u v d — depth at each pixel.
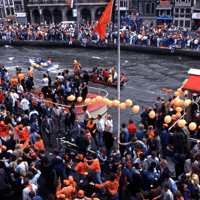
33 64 23.70
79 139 11.76
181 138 11.97
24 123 12.68
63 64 39.16
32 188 8.72
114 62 39.75
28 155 10.46
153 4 54.84
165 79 32.03
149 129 12.54
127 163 10.36
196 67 36.06
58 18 66.44
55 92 18.70
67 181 8.84
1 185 9.19
